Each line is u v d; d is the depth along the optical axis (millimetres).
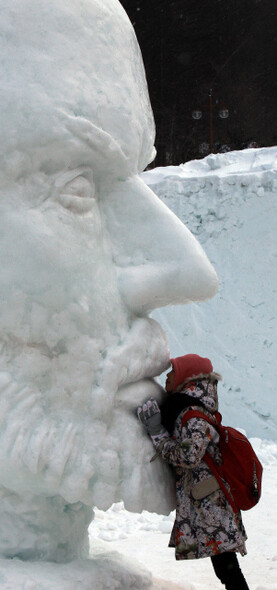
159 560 4488
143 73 3133
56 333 2721
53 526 2938
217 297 8469
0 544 2842
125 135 2871
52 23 2705
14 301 2646
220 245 8562
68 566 2852
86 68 2758
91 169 2850
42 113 2615
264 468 6918
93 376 2797
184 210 8758
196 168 9406
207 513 3096
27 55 2646
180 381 3205
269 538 4938
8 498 2824
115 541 4914
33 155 2643
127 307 2965
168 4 29906
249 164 9141
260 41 29844
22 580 2639
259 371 8141
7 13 2648
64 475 2725
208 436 3094
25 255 2641
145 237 2988
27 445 2658
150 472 2928
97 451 2779
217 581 4074
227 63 29891
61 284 2699
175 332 8555
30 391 2693
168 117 28719
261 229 8383
